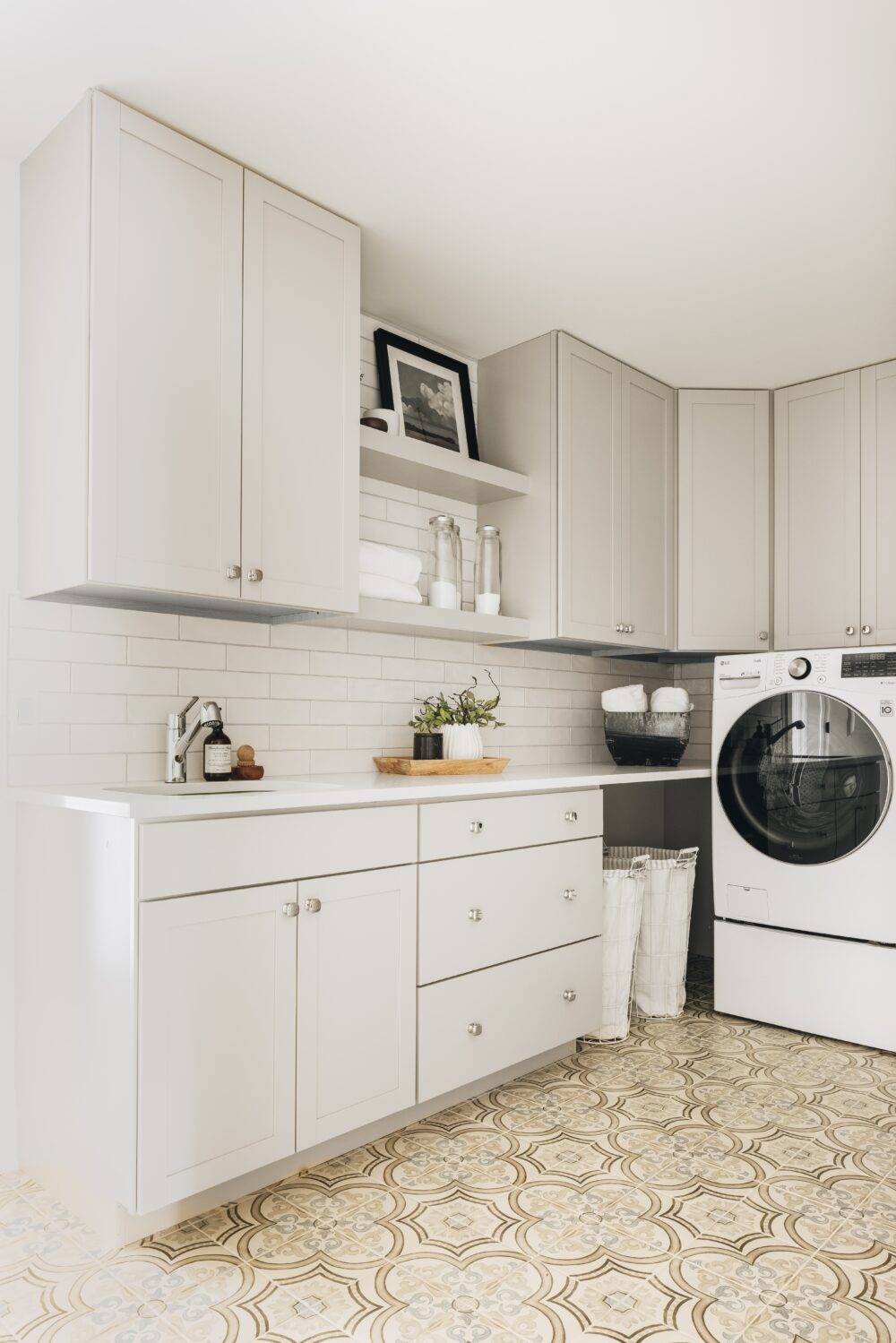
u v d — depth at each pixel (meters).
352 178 2.25
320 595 2.33
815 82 1.89
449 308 2.96
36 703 2.14
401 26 1.73
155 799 1.76
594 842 2.88
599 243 2.55
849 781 2.96
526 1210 1.90
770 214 2.40
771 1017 3.13
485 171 2.22
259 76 1.87
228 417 2.13
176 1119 1.73
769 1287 1.64
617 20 1.72
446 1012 2.33
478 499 3.27
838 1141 2.24
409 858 2.25
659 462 3.55
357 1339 1.49
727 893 3.25
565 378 3.14
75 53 1.80
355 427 2.44
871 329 3.12
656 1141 2.24
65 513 1.94
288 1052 1.94
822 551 3.53
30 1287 1.64
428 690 3.13
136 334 1.96
